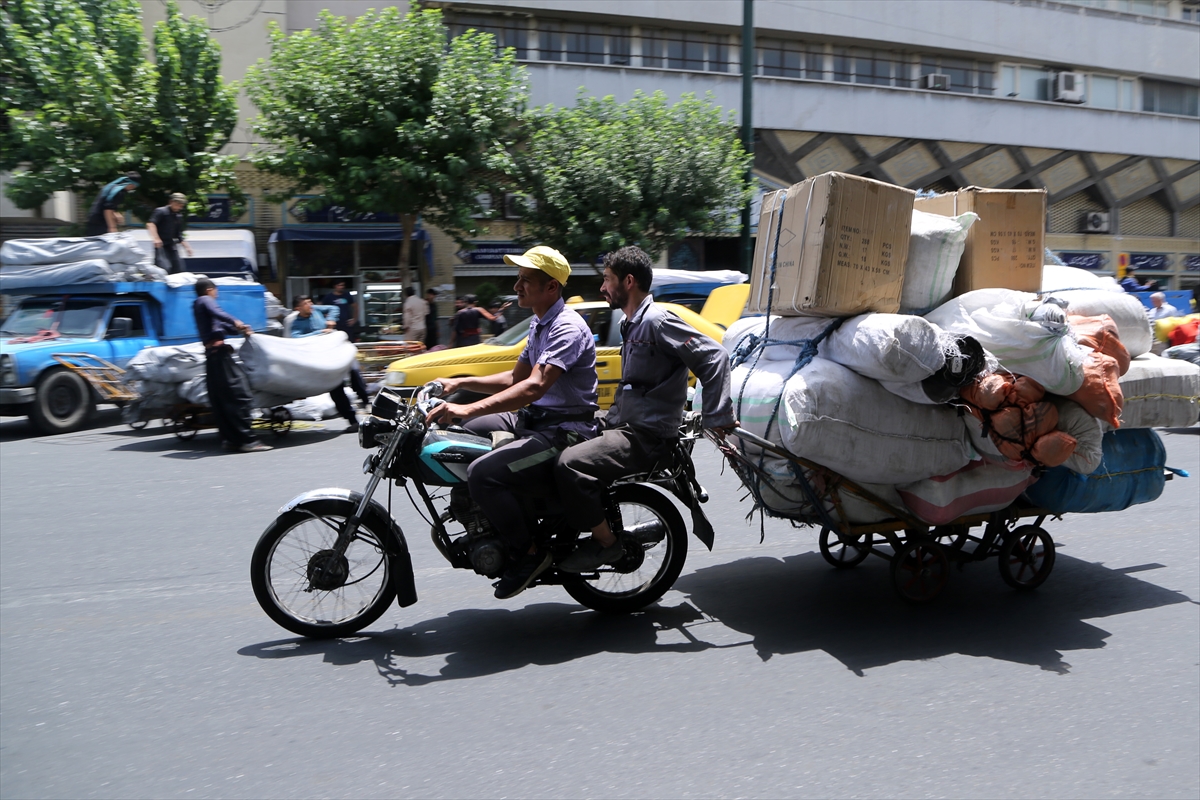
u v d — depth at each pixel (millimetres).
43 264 11945
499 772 3199
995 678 3934
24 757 3332
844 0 25562
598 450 4188
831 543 5500
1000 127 27344
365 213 20578
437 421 4145
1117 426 4191
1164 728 3484
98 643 4410
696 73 23484
